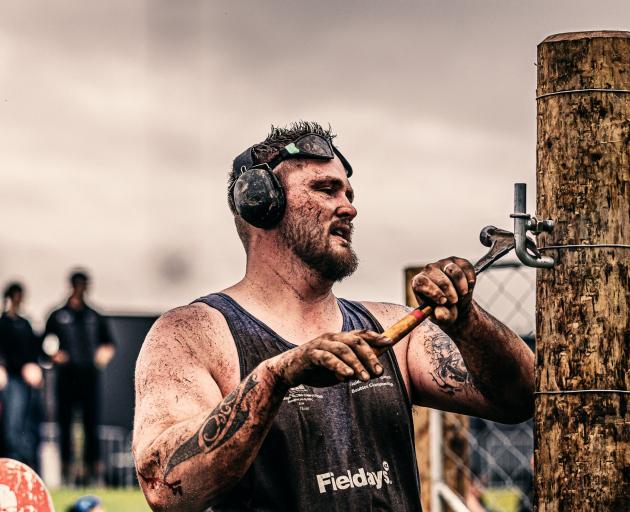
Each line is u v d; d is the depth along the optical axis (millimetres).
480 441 10984
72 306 19219
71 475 19062
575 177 4961
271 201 5742
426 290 5047
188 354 5637
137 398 5637
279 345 5695
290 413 5562
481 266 5160
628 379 4902
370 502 5566
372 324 5984
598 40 4992
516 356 5609
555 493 4910
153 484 5355
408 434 5770
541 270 5023
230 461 5176
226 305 5793
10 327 18234
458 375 5918
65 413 19234
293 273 5797
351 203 5910
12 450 18328
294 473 5520
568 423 4898
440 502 9242
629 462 4875
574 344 4914
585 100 4977
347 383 5691
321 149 5820
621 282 4922
